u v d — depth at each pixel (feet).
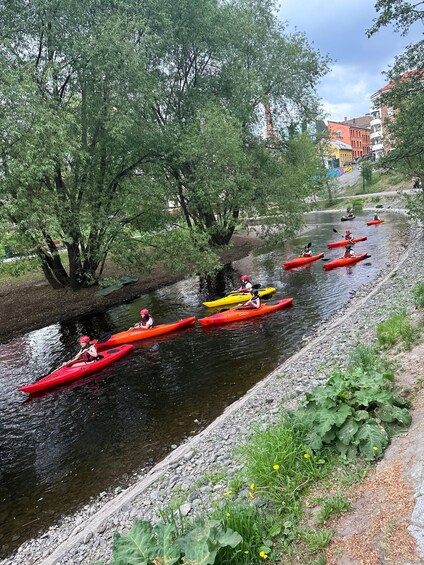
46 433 28.76
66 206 54.29
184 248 66.33
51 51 53.36
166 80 75.97
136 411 29.60
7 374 41.11
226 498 15.64
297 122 94.43
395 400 16.67
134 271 79.05
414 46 53.21
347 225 122.11
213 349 38.96
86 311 60.29
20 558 17.95
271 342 38.27
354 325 35.99
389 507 12.02
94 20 55.62
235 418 24.62
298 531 12.29
